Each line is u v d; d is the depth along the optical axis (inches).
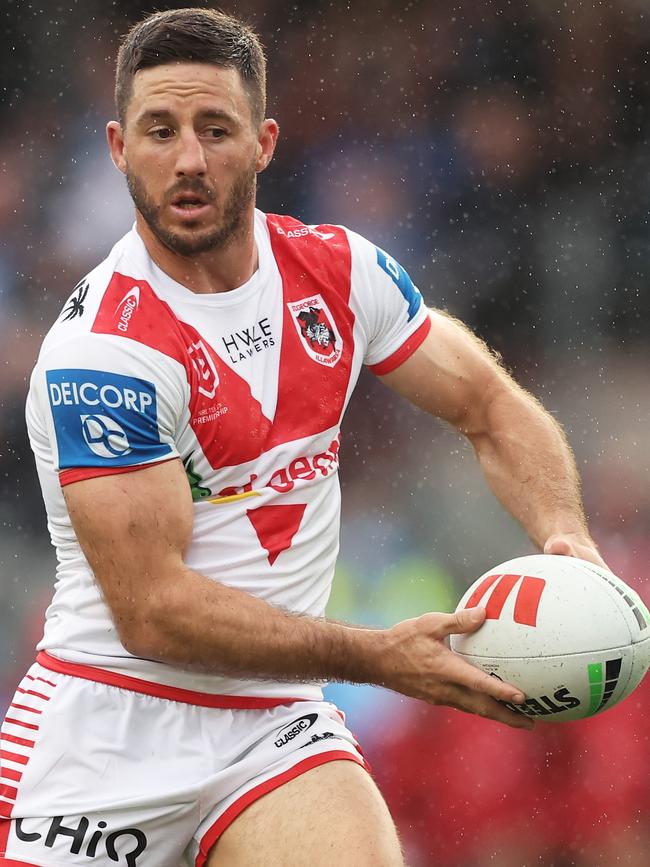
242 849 442.6
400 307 513.3
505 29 1507.1
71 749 451.2
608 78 1502.2
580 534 499.8
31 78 1481.3
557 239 1478.8
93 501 418.3
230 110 430.0
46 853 446.6
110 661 457.4
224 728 464.1
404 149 1504.7
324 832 425.1
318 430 471.2
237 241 450.6
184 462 447.5
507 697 420.8
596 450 1354.6
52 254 1440.7
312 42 1517.0
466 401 534.3
